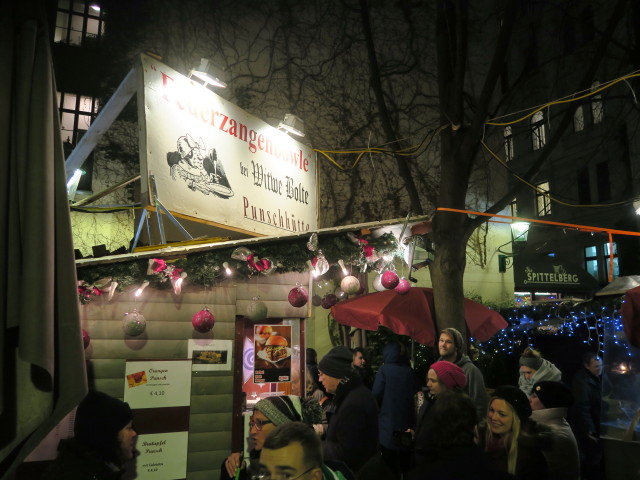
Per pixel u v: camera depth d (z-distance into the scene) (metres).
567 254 26.03
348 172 13.02
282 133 8.52
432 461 2.70
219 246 4.54
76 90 11.02
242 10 12.70
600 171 24.25
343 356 4.23
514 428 3.44
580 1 23.05
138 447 4.12
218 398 4.54
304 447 1.91
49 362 1.75
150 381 4.26
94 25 11.45
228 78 12.37
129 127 11.02
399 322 7.02
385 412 6.21
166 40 11.84
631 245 22.78
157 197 5.65
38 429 1.86
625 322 5.38
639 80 17.59
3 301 1.79
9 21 2.05
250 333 5.17
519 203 28.62
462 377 4.65
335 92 13.27
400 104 13.69
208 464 4.38
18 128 1.96
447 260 8.20
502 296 13.97
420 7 14.21
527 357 6.34
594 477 6.44
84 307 4.16
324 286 10.51
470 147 8.43
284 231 8.08
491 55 14.60
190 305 4.57
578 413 6.53
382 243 5.61
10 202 1.91
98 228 10.44
